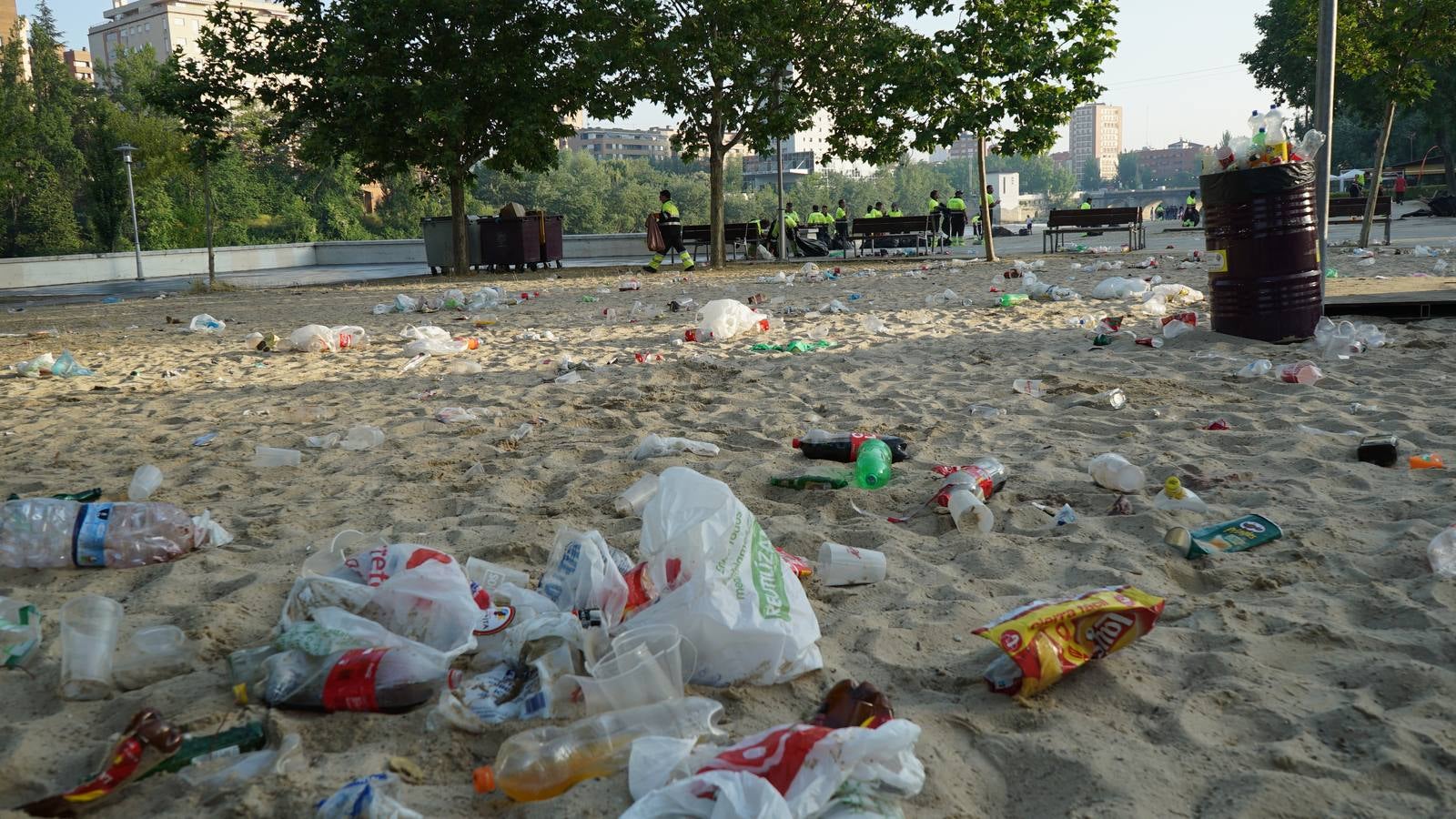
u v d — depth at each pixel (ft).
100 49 509.76
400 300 49.32
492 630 9.54
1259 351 25.22
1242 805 6.88
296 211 287.89
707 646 8.89
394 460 18.51
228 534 13.99
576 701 8.33
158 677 9.55
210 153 75.87
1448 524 12.16
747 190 496.64
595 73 73.77
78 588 12.23
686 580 9.25
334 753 7.96
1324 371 22.47
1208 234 27.55
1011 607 10.66
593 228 409.08
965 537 12.89
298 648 9.06
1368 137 237.66
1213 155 27.27
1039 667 8.54
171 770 7.69
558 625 9.02
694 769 6.87
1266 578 11.01
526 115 74.18
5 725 8.66
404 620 9.82
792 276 61.93
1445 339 25.64
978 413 20.04
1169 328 28.09
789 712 8.48
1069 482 15.05
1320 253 30.60
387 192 326.24
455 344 33.58
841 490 15.07
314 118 75.66
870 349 29.63
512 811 7.01
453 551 12.99
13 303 71.87
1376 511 13.01
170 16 469.98
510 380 27.12
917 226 85.51
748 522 9.48
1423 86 59.72
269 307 55.88
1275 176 25.70
